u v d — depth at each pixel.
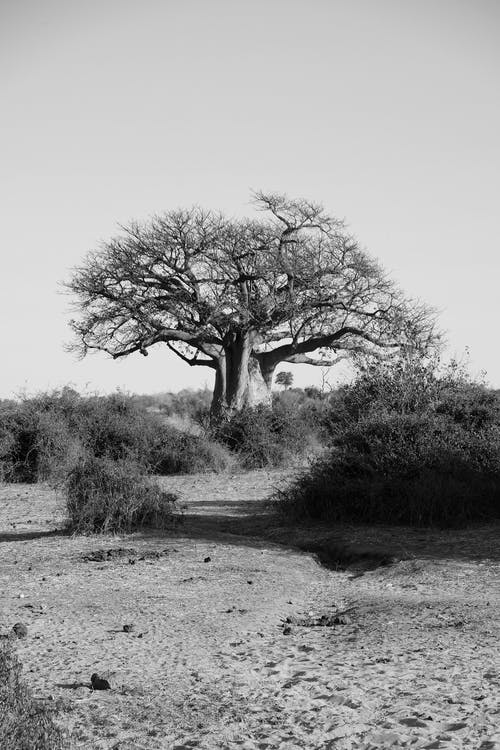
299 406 33.56
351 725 4.61
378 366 19.31
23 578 9.40
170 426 26.48
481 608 7.72
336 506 13.95
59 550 11.17
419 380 18.33
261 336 40.31
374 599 8.49
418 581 9.47
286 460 25.91
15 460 22.80
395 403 17.69
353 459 14.94
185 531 12.85
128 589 8.78
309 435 27.77
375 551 11.25
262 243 40.44
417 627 7.07
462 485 13.76
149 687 5.41
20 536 12.73
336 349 40.88
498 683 5.28
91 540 11.95
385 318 39.03
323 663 5.96
